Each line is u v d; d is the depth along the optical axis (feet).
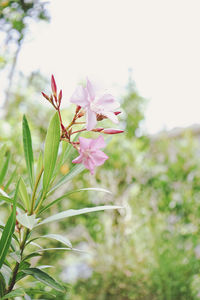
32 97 13.30
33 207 4.15
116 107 4.07
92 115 3.84
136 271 13.60
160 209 14.74
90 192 14.60
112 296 13.70
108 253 14.23
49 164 3.96
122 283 13.60
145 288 13.48
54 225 13.62
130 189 15.46
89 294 13.53
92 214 14.80
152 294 13.60
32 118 13.20
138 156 15.43
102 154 4.07
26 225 3.35
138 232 14.57
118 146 14.93
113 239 14.69
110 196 15.08
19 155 9.09
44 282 3.79
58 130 3.82
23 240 4.10
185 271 13.21
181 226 14.48
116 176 15.35
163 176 15.42
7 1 11.39
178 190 15.12
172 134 20.57
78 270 13.58
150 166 15.93
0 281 3.97
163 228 14.28
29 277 6.91
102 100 4.00
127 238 14.71
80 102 3.84
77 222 14.62
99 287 13.62
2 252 3.67
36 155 9.53
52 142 3.85
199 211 14.57
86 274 13.70
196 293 12.57
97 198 15.12
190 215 14.62
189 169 15.38
